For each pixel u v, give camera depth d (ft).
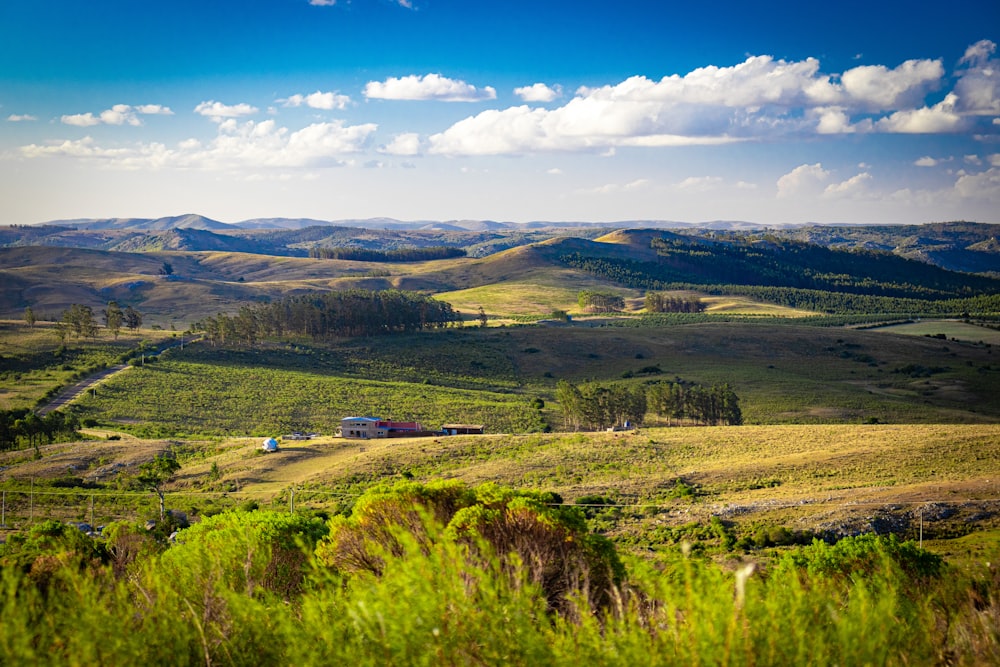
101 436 283.38
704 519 137.39
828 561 44.75
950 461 172.76
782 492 157.48
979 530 117.08
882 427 242.58
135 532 56.75
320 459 242.17
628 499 166.91
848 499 139.13
